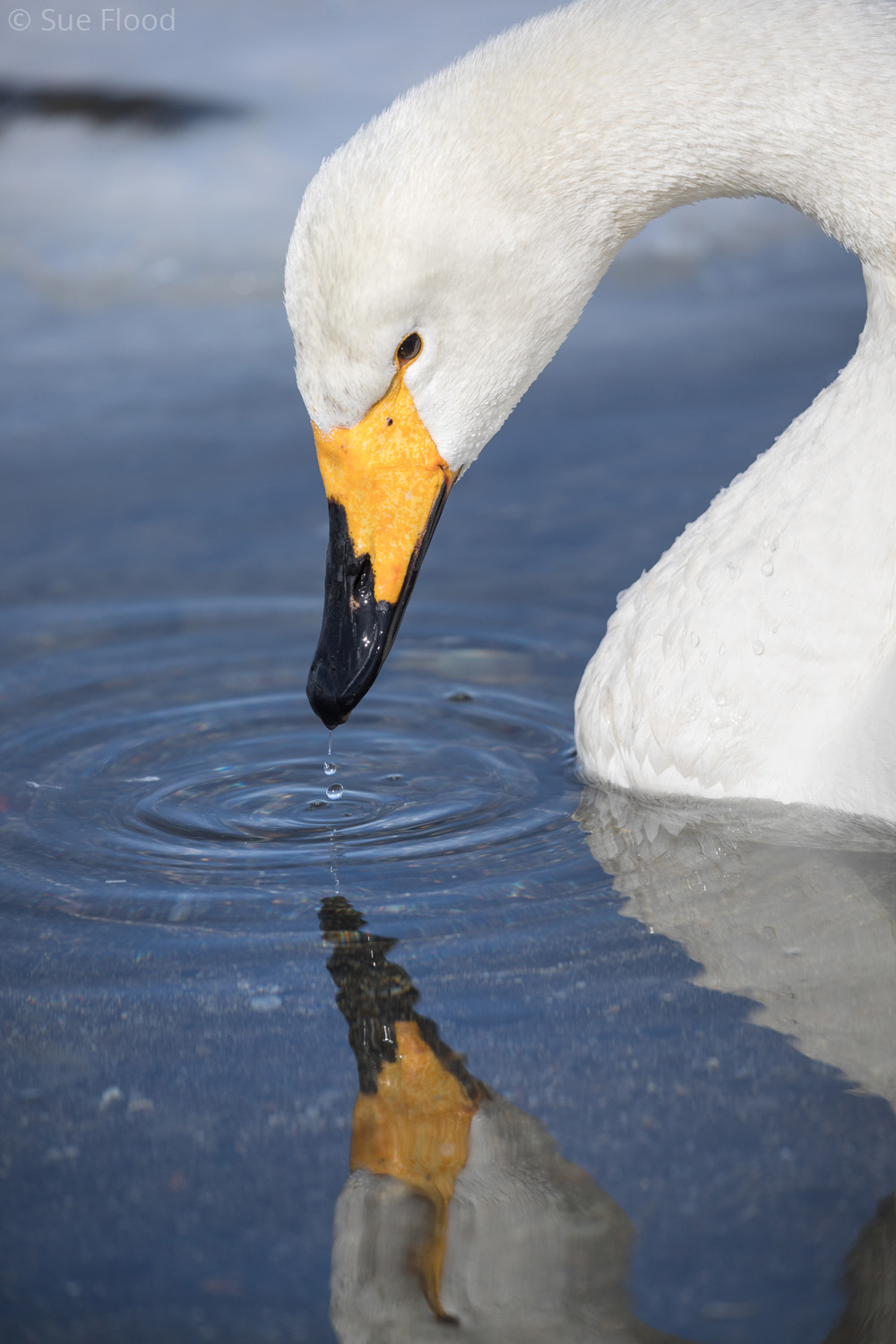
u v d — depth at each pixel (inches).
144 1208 118.2
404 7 611.5
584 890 163.5
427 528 180.2
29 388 364.8
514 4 604.4
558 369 366.0
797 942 149.6
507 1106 127.9
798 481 181.0
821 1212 114.2
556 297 178.9
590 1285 109.0
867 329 183.0
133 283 431.2
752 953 148.3
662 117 173.2
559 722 213.2
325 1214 116.7
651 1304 107.5
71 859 175.8
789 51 171.2
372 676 179.2
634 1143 122.4
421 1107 128.2
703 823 176.9
